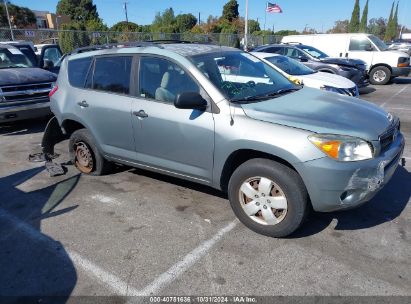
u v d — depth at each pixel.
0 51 8.79
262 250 3.28
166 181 4.84
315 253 3.21
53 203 4.32
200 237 3.51
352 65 11.33
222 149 3.48
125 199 4.36
